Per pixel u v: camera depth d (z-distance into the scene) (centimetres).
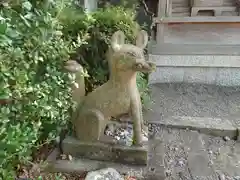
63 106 196
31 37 165
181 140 273
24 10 168
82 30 255
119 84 207
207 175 221
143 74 359
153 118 307
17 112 162
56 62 196
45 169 207
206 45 415
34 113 168
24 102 159
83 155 223
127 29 281
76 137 228
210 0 405
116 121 254
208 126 289
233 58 411
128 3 379
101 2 420
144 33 216
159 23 410
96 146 219
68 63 205
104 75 279
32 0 179
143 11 418
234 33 412
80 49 268
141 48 209
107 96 211
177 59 418
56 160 220
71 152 224
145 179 205
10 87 149
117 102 210
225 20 402
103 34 274
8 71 144
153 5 449
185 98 371
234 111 334
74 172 209
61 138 233
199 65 419
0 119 141
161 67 425
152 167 222
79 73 215
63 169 210
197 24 412
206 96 380
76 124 223
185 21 405
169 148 258
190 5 414
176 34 418
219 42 417
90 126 217
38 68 185
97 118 214
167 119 305
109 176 198
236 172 228
